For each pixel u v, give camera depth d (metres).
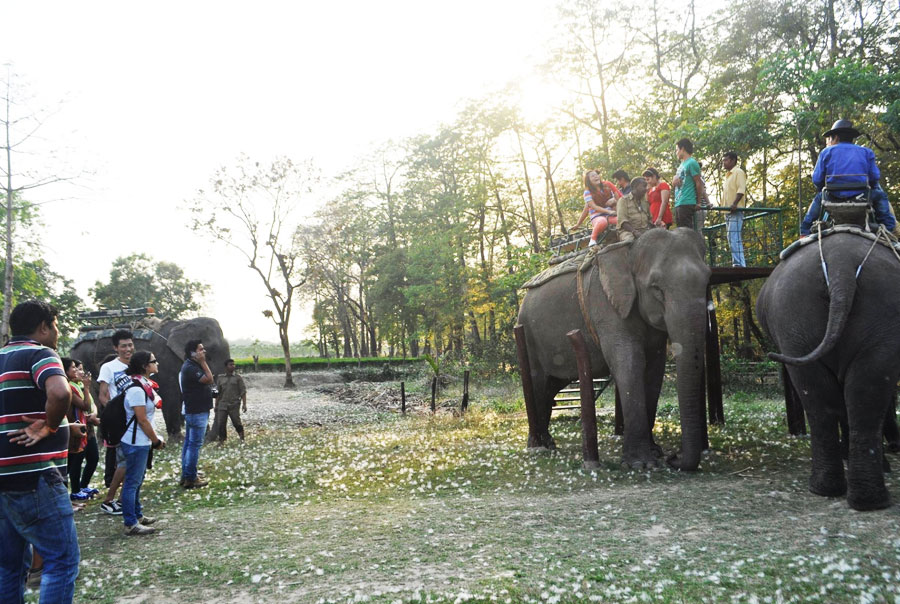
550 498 6.32
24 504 3.23
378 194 46.72
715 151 16.69
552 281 9.33
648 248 7.59
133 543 5.52
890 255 4.98
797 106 14.98
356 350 54.00
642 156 21.78
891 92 13.14
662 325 7.55
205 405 8.19
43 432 3.26
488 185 34.78
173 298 74.62
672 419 12.06
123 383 6.12
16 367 3.33
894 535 4.27
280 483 7.98
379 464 8.89
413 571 4.30
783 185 21.09
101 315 14.62
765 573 3.79
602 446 9.37
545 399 9.70
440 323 39.41
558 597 3.57
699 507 5.53
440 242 35.25
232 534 5.62
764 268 8.41
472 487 7.14
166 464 10.10
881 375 4.75
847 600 3.31
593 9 24.69
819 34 18.84
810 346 5.13
